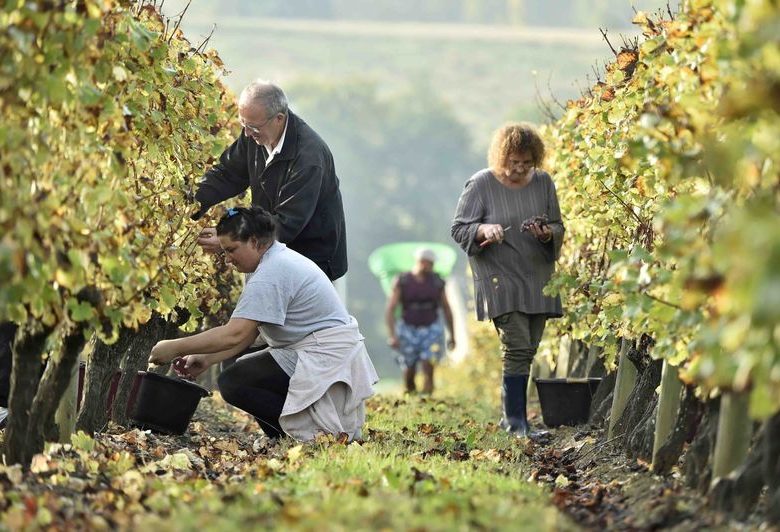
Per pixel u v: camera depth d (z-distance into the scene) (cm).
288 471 1555
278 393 1925
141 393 1905
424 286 4097
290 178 2034
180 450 1745
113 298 1405
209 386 2783
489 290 2272
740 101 1049
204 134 2011
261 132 2016
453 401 3406
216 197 2095
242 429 2336
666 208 1210
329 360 1892
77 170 1348
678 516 1330
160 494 1341
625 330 1720
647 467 1647
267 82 2033
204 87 1967
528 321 2288
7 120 1256
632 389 1908
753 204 1105
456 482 1488
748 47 1079
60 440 1603
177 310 2014
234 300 2308
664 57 1499
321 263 2114
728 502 1295
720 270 1015
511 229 2278
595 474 1727
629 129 1788
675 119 1279
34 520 1210
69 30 1277
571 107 2297
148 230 1528
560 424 2370
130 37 1441
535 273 2269
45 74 1256
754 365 1061
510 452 1916
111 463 1530
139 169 1719
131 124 1519
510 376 2289
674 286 1311
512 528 1178
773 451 1228
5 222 1172
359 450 1681
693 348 1262
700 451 1430
